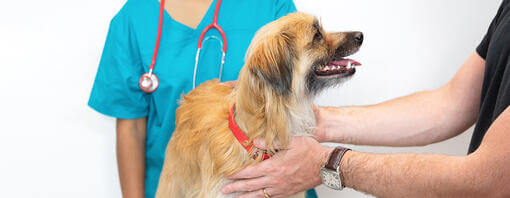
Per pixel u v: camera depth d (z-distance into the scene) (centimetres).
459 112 161
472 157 102
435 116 165
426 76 237
